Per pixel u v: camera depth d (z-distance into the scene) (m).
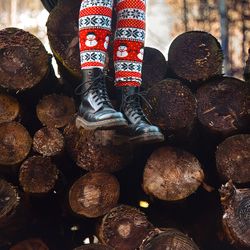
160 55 2.62
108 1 2.25
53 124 2.54
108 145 2.46
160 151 2.45
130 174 2.63
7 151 2.46
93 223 2.64
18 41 2.50
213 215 2.67
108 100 2.28
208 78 2.56
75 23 2.54
